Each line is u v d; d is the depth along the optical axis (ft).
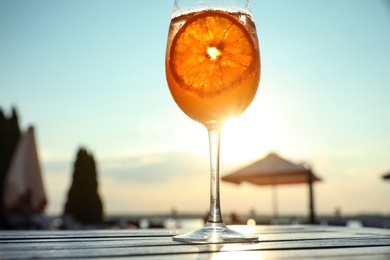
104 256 1.02
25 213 11.89
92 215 28.02
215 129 1.64
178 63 1.59
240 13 1.67
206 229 1.50
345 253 1.08
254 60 1.60
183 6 1.65
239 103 1.59
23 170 12.16
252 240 1.39
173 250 1.14
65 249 1.18
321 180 15.33
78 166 28.53
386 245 1.28
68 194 28.43
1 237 1.61
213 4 1.65
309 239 1.49
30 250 1.15
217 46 1.56
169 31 1.72
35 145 12.52
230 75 1.57
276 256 1.02
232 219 17.15
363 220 12.53
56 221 13.14
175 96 1.65
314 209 13.89
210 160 1.60
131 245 1.28
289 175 14.92
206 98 1.58
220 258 0.98
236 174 15.16
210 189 1.57
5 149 21.25
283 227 2.25
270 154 15.70
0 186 20.45
